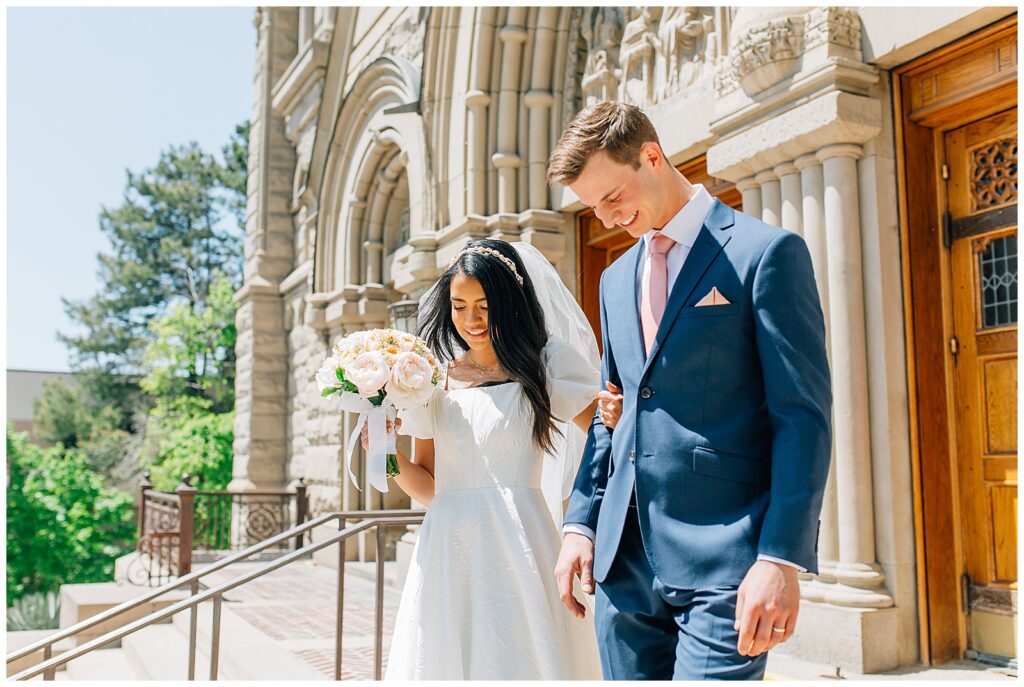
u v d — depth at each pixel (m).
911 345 4.05
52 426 31.09
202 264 32.72
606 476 2.22
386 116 8.84
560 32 6.93
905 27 3.96
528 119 6.99
